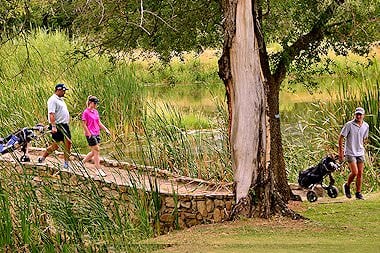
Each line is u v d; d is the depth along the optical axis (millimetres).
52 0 19906
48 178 18281
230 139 17625
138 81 38719
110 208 17312
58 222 16188
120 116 34312
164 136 24484
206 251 13703
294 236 15297
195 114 38469
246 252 13391
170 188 19359
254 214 17375
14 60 36906
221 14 20953
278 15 21031
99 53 22797
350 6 19812
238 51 17188
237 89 17281
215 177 22781
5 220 16203
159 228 17531
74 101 35812
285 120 39312
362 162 21594
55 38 39938
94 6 20375
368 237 15070
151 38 21906
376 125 26938
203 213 17703
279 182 20547
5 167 18125
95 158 21625
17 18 19812
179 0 21094
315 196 20891
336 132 27047
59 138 21781
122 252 15070
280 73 20547
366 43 21453
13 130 30141
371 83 30141
